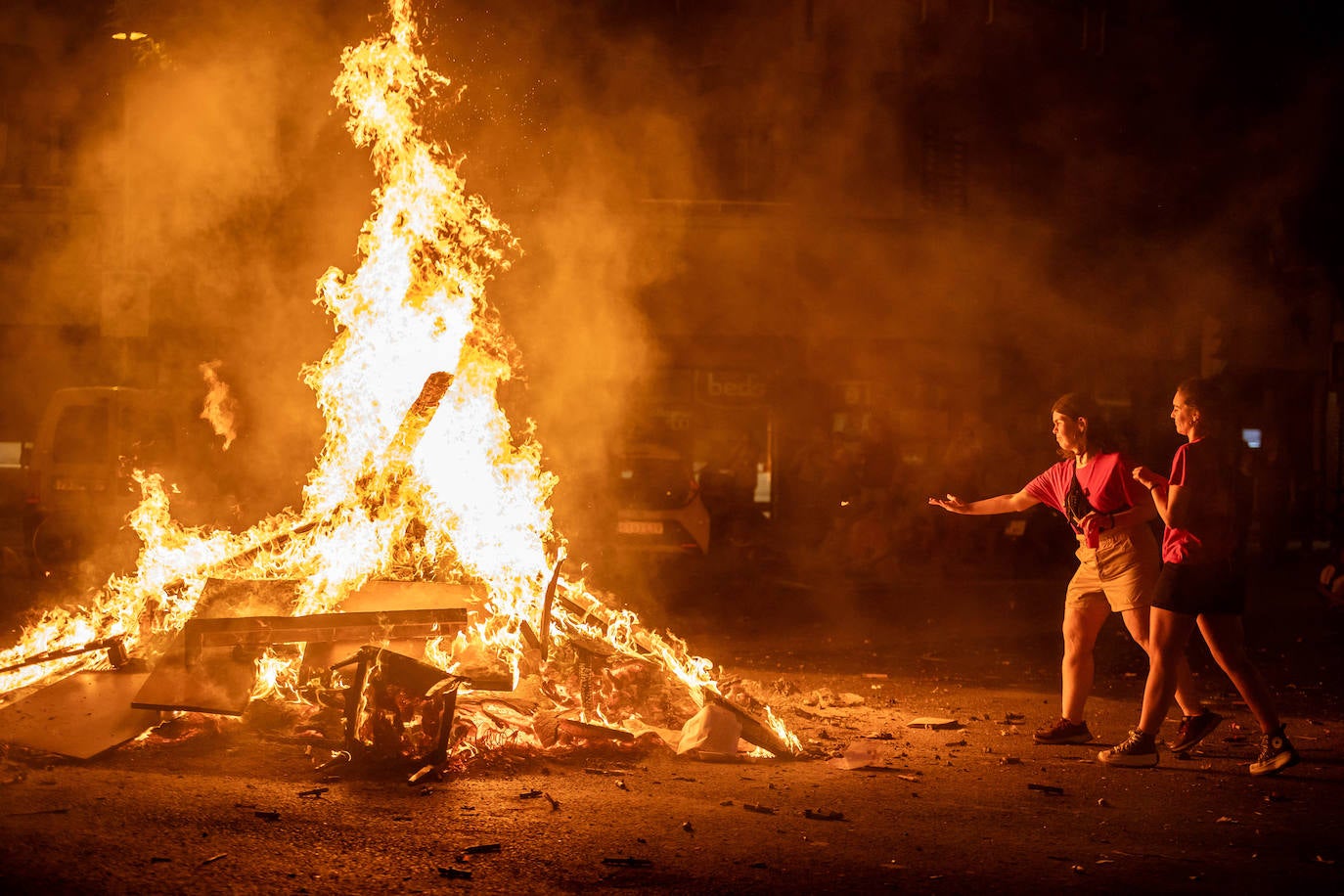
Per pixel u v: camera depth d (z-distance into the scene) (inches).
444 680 226.7
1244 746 271.4
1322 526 930.7
